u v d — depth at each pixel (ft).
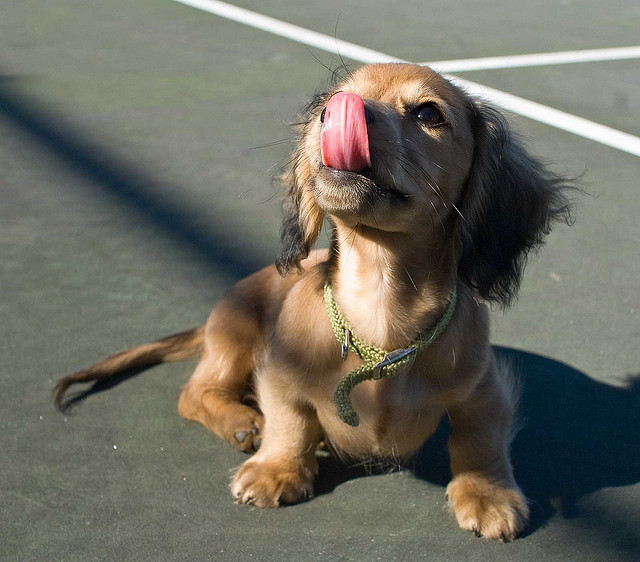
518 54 6.25
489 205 2.80
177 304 3.47
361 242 2.70
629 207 4.11
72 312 3.41
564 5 7.93
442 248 2.74
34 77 5.47
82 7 7.25
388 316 2.72
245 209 4.01
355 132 2.46
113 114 4.92
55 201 4.03
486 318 2.83
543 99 5.31
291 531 2.68
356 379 2.71
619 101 5.33
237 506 2.75
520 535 2.68
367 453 2.86
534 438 2.96
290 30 6.72
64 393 3.06
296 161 2.82
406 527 2.70
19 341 3.26
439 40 6.57
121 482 2.80
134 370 3.19
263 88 5.41
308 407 2.82
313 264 3.04
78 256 3.69
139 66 5.77
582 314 3.46
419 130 2.65
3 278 3.56
